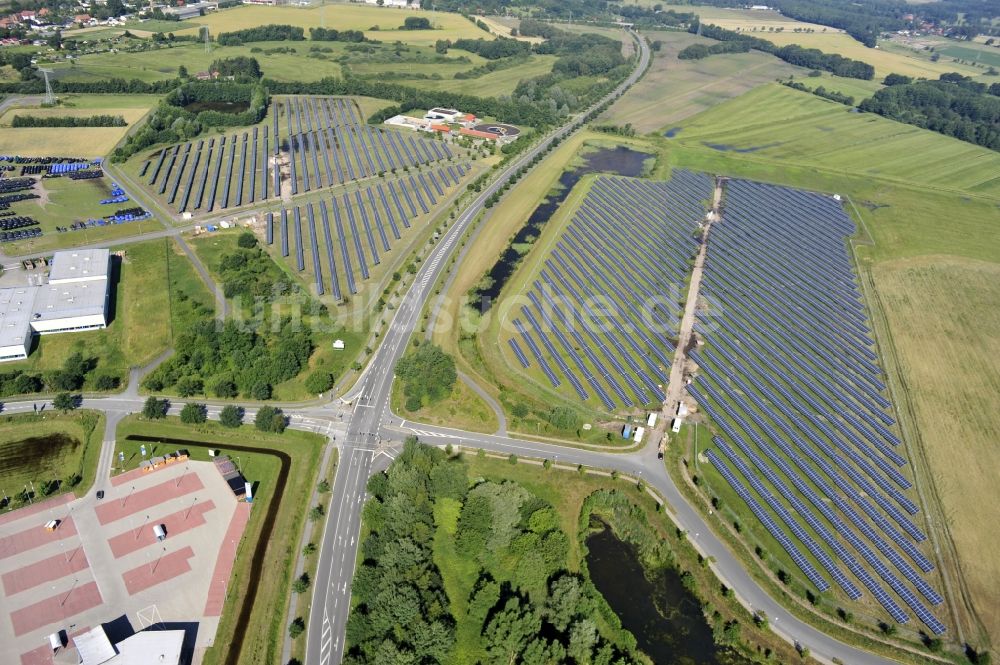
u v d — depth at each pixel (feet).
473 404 633.20
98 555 472.03
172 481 536.83
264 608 441.27
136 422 598.34
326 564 473.26
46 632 421.18
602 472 567.59
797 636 445.37
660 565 493.36
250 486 517.14
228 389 626.23
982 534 516.73
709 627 450.71
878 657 433.89
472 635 427.74
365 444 583.17
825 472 571.28
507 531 485.56
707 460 582.76
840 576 480.23
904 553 501.56
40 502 513.04
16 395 618.85
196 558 473.26
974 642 440.86
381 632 412.98
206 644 418.31
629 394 653.71
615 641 433.48
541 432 604.90
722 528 519.19
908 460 585.63
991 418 634.43
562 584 448.24
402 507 483.92
